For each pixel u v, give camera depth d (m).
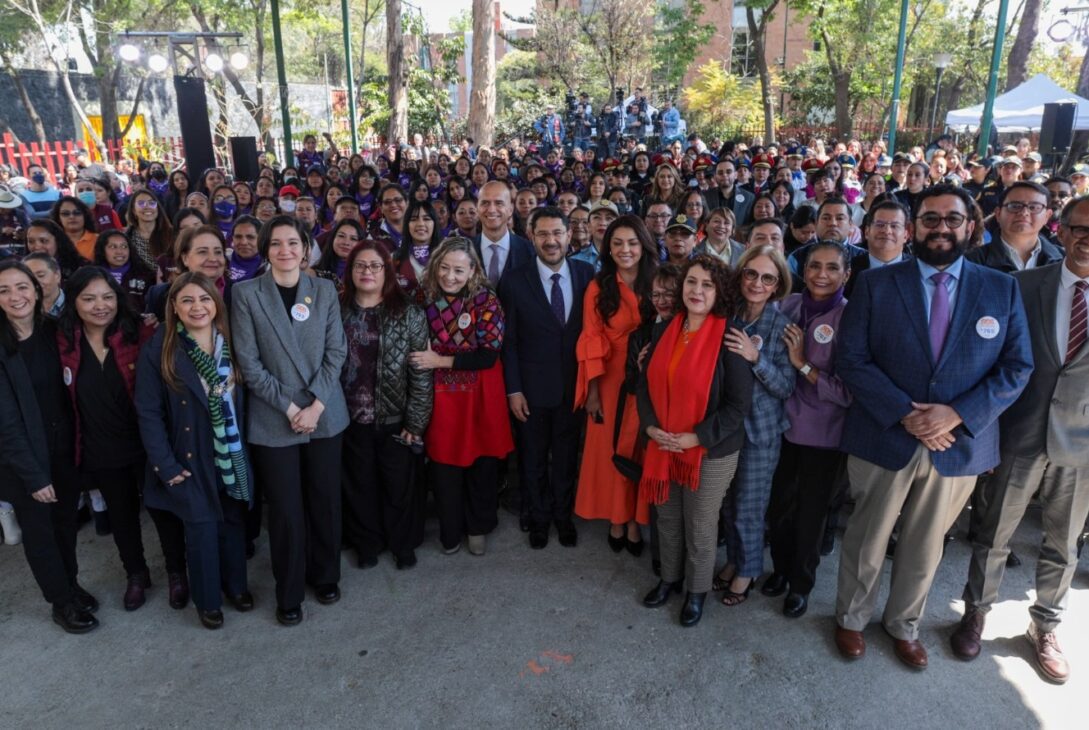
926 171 7.05
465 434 3.74
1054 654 3.02
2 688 3.00
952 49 26.08
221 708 2.87
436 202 7.24
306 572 3.60
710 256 3.08
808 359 3.23
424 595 3.60
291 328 3.22
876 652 3.14
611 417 3.80
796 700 2.88
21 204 7.02
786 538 3.49
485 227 4.36
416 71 26.19
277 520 3.28
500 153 13.65
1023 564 3.82
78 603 3.42
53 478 3.32
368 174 8.76
